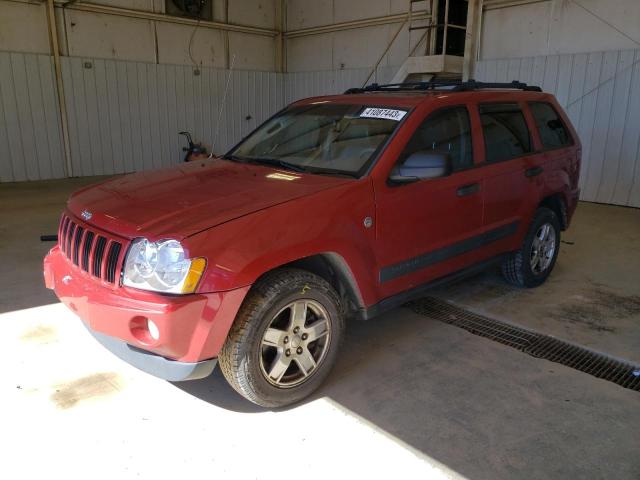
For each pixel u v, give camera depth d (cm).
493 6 936
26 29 971
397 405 284
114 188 314
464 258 373
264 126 413
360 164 315
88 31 1048
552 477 231
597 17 820
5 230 630
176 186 306
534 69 896
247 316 251
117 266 245
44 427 256
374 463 238
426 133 338
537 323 392
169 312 228
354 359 334
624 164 824
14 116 979
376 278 310
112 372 307
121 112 1116
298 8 1320
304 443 250
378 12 1141
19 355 323
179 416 269
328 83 1291
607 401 291
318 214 275
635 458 244
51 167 1041
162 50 1161
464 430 263
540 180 429
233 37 1281
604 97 828
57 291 285
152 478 225
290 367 283
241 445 248
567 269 521
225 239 243
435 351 346
